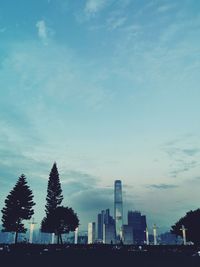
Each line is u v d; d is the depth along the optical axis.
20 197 74.69
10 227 73.62
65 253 58.09
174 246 74.94
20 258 45.38
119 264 40.53
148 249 73.88
